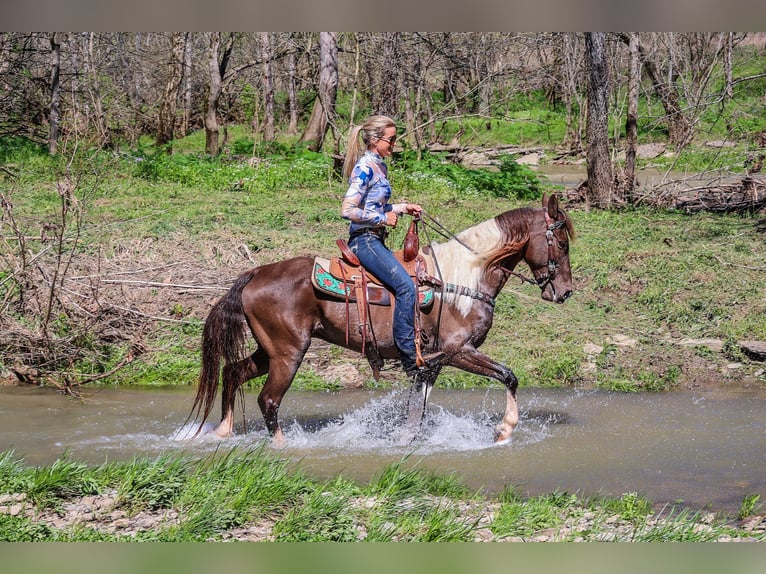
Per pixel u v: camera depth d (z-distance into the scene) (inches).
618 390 400.8
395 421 347.6
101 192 721.0
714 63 960.9
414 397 317.7
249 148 1136.8
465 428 336.8
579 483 273.4
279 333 301.6
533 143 1664.6
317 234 595.2
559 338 451.2
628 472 285.0
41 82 1143.6
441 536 214.4
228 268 498.6
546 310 483.5
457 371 419.5
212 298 461.7
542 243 315.0
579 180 1170.6
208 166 912.3
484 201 804.0
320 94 1026.7
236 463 261.9
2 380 395.5
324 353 429.4
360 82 1386.6
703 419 351.3
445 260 310.3
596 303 493.7
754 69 1378.0
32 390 385.1
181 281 472.4
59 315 424.5
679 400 382.0
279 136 1535.4
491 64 1299.2
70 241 508.1
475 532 222.5
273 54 1446.9
